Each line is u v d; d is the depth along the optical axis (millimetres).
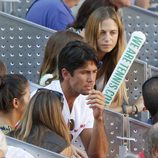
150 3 26547
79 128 18047
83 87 17766
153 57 22938
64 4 22969
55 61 19219
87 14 21625
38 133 16938
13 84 17359
